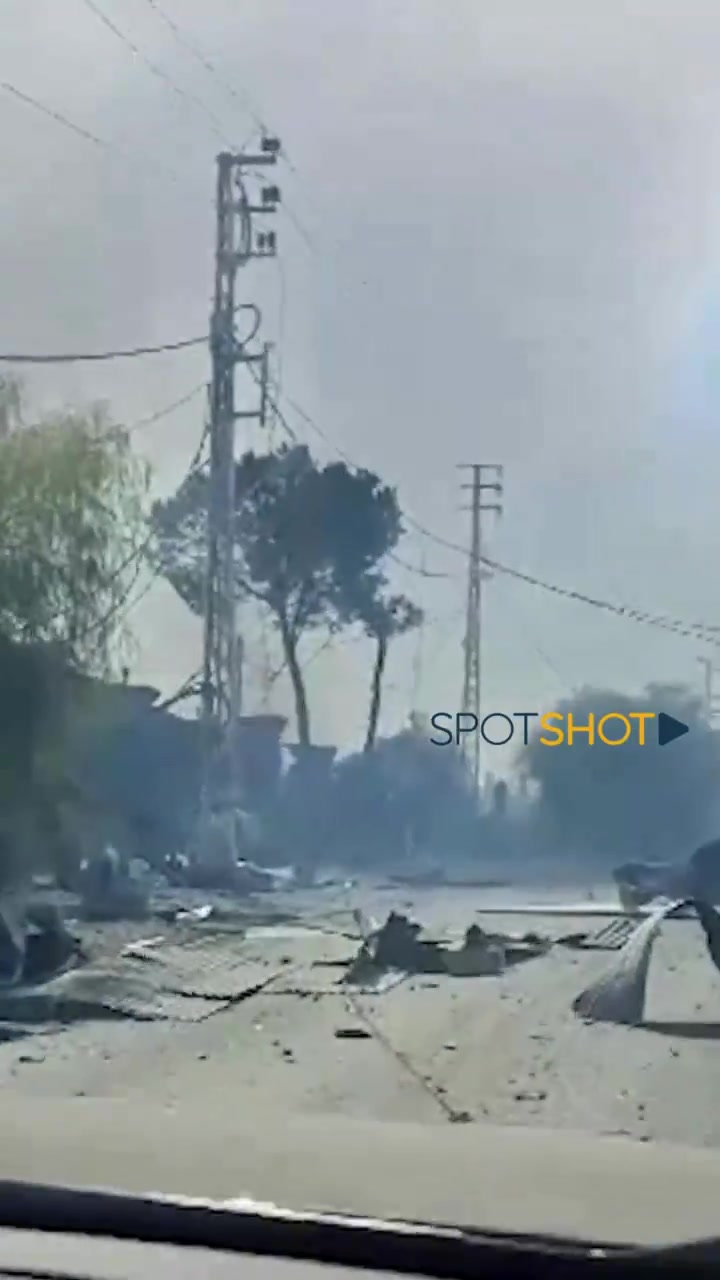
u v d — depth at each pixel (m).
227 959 25.91
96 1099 10.30
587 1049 16.53
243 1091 13.22
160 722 38.50
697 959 26.75
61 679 36.00
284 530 47.62
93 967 24.45
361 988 22.31
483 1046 16.75
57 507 37.16
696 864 31.73
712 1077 14.41
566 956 26.73
